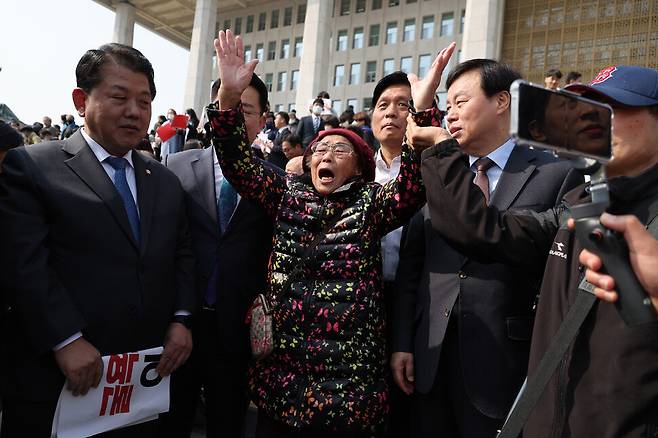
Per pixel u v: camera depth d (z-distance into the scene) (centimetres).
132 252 208
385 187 213
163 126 548
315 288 208
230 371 250
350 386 198
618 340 128
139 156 232
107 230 203
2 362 196
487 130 212
